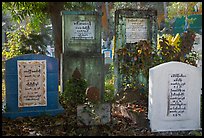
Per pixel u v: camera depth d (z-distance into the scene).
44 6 10.47
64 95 7.60
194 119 5.98
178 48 7.73
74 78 7.49
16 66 6.50
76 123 6.12
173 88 5.84
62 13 7.95
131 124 6.14
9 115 6.45
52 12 10.52
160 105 5.84
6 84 6.51
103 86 8.18
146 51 7.57
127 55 7.85
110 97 8.05
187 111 5.93
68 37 8.02
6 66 6.47
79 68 8.07
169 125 5.90
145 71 7.48
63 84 8.06
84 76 8.09
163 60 7.49
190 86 5.90
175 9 18.95
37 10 10.49
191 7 18.00
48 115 6.61
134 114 6.26
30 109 6.64
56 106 6.81
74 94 7.36
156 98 5.82
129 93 7.52
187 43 7.78
